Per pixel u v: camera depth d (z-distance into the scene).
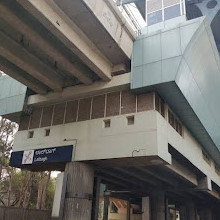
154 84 17.50
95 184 22.89
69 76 21.44
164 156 17.62
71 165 19.38
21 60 17.98
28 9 13.82
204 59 20.81
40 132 22.42
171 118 20.94
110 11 17.39
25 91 23.69
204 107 23.33
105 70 19.36
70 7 15.18
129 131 18.16
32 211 22.88
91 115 20.38
